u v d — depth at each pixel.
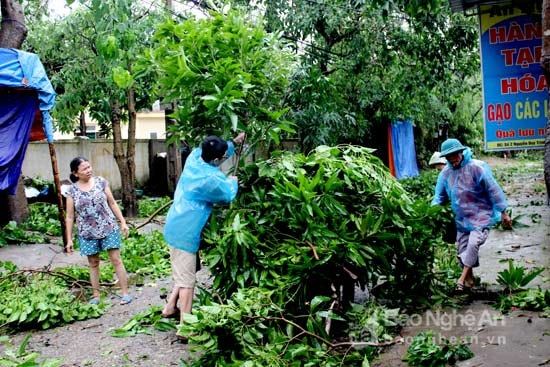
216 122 5.15
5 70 8.70
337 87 14.78
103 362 4.60
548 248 7.90
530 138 7.50
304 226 4.70
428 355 4.11
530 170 25.17
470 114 27.08
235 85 4.85
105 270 7.72
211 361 4.05
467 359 4.14
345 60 14.85
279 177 4.85
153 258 8.24
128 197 14.31
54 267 8.61
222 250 4.59
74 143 17.06
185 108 5.12
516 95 7.54
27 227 11.93
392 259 5.24
